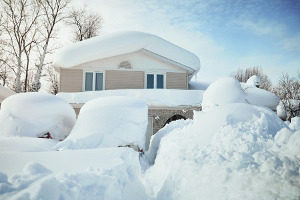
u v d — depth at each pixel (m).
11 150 4.61
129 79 13.66
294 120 6.06
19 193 1.99
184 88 13.89
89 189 2.53
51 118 6.98
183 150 4.89
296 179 2.65
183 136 5.94
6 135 6.38
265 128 4.73
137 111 6.88
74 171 2.89
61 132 7.14
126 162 3.73
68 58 12.70
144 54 13.88
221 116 5.64
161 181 4.73
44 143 5.51
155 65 13.89
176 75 13.98
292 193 2.48
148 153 8.12
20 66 19.20
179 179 3.97
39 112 6.84
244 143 3.99
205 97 9.80
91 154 3.69
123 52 13.40
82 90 13.31
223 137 4.61
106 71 13.56
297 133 3.48
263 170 2.98
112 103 7.01
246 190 2.79
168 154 5.55
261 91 10.57
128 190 3.20
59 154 3.56
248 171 3.10
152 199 4.05
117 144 6.07
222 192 2.99
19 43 19.42
